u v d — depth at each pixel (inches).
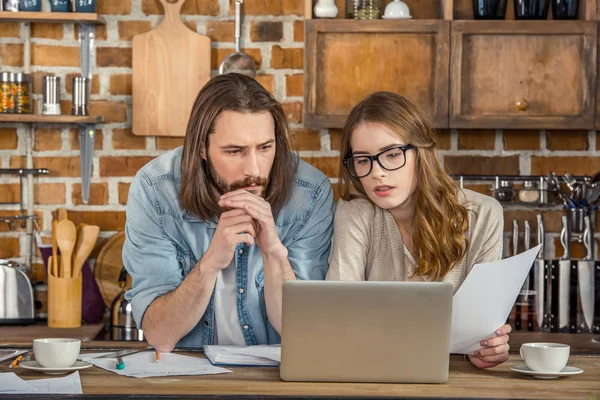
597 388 71.0
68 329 131.7
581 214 135.1
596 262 131.9
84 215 140.2
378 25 131.4
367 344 71.9
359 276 92.2
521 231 139.9
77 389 67.6
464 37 132.3
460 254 91.5
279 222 95.4
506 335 80.1
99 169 139.9
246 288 94.3
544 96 132.8
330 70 132.2
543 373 74.1
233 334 95.3
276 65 139.4
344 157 93.0
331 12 133.3
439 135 140.3
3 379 70.3
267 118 86.8
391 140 87.4
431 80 132.2
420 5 139.7
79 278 133.7
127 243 96.7
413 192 92.5
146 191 95.4
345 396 66.6
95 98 139.7
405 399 66.0
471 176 137.9
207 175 91.4
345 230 93.0
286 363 72.0
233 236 84.6
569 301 131.6
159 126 138.4
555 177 135.3
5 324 133.7
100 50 139.4
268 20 139.3
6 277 133.3
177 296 87.7
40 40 139.0
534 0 132.6
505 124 132.6
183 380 71.7
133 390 67.8
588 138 140.1
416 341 71.9
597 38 131.9
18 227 139.9
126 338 127.6
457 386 71.4
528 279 131.7
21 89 134.9
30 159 139.6
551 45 132.3
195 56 138.2
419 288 71.6
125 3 138.9
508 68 132.4
